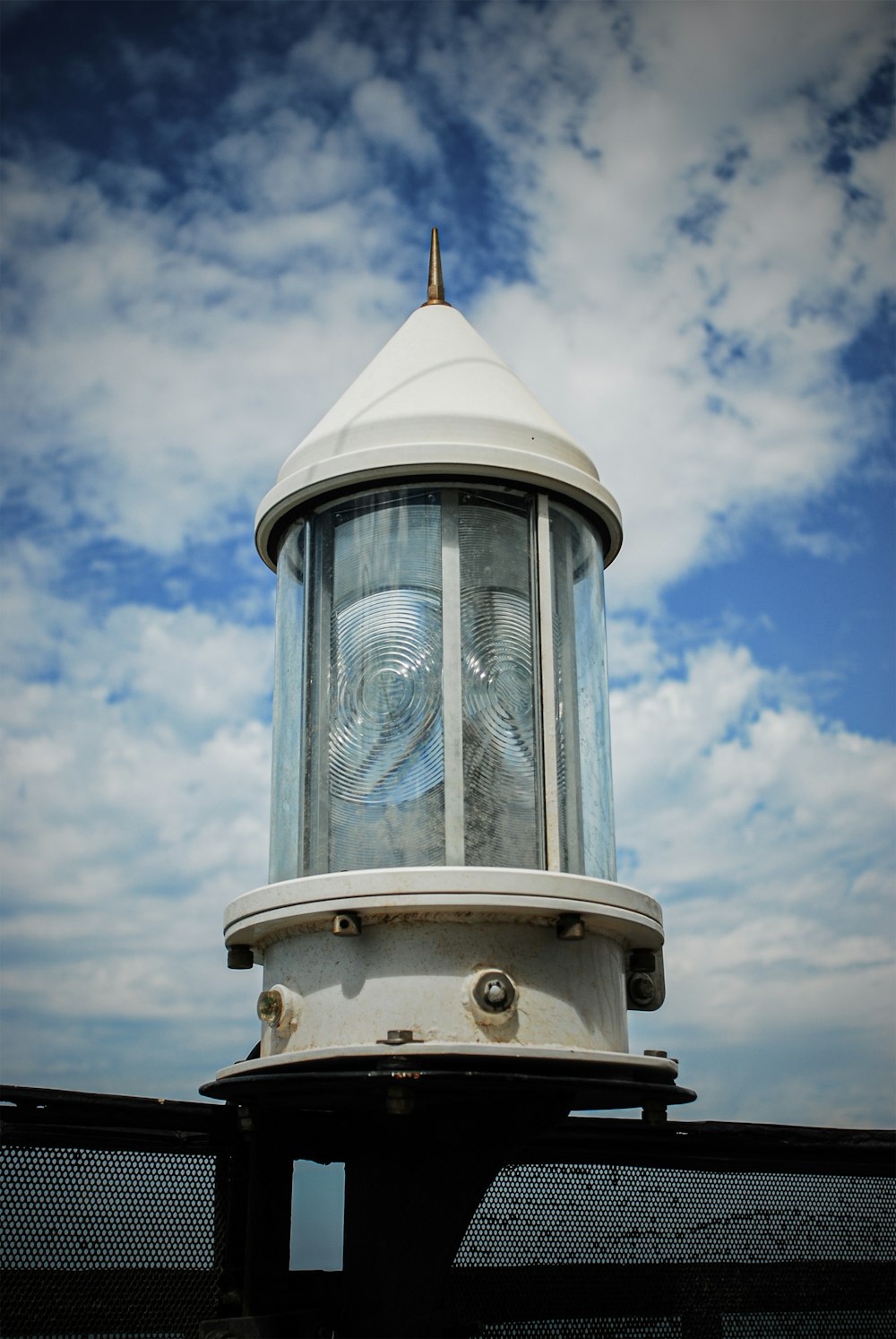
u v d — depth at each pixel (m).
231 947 4.83
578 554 5.29
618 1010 4.71
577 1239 5.58
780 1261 5.99
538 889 4.37
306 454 5.17
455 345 5.37
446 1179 4.75
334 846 4.75
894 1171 6.41
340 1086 4.19
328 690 4.95
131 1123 4.81
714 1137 5.98
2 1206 4.51
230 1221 4.96
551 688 4.88
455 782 4.63
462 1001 4.33
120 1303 4.65
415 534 4.96
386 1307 4.72
